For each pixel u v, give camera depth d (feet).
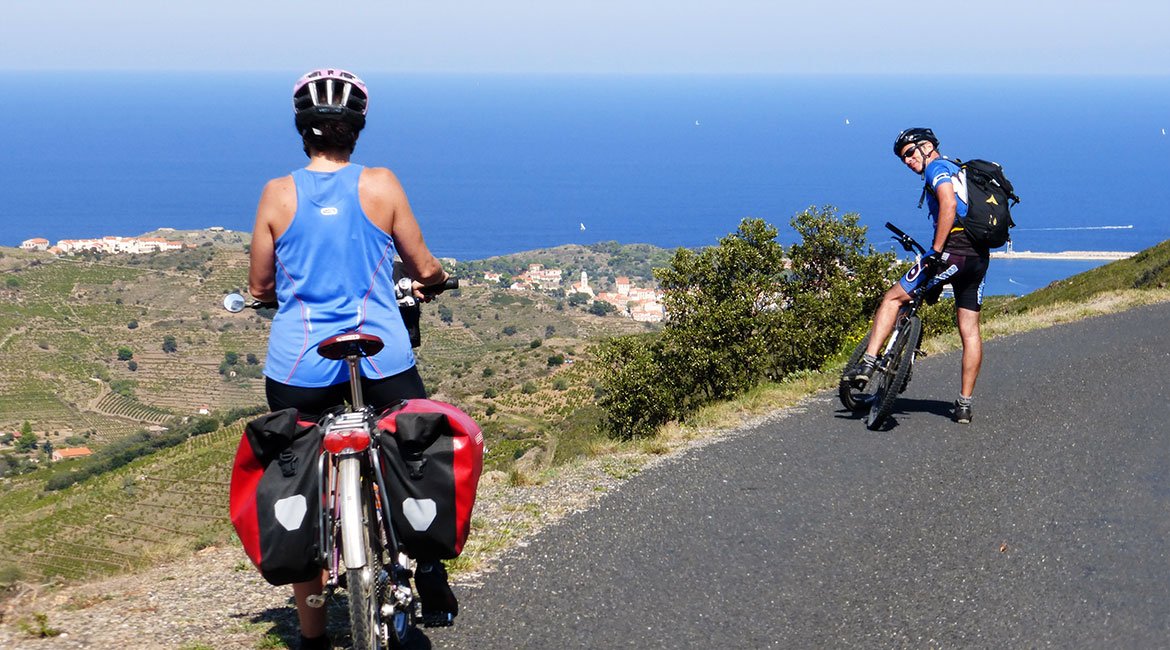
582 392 285.84
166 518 217.56
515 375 338.13
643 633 13.75
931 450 23.77
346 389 12.01
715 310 57.88
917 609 14.46
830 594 15.14
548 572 16.05
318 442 11.22
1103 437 24.41
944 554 16.69
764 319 56.18
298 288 12.02
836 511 19.31
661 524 18.62
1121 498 19.51
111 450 335.26
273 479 11.08
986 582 15.37
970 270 25.73
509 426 248.32
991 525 18.07
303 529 10.96
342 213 12.00
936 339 42.39
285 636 13.60
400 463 11.43
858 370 26.25
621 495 20.67
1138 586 15.01
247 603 15.26
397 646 12.88
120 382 604.49
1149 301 52.95
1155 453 22.86
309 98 12.17
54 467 330.54
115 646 13.19
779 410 29.45
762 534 18.02
